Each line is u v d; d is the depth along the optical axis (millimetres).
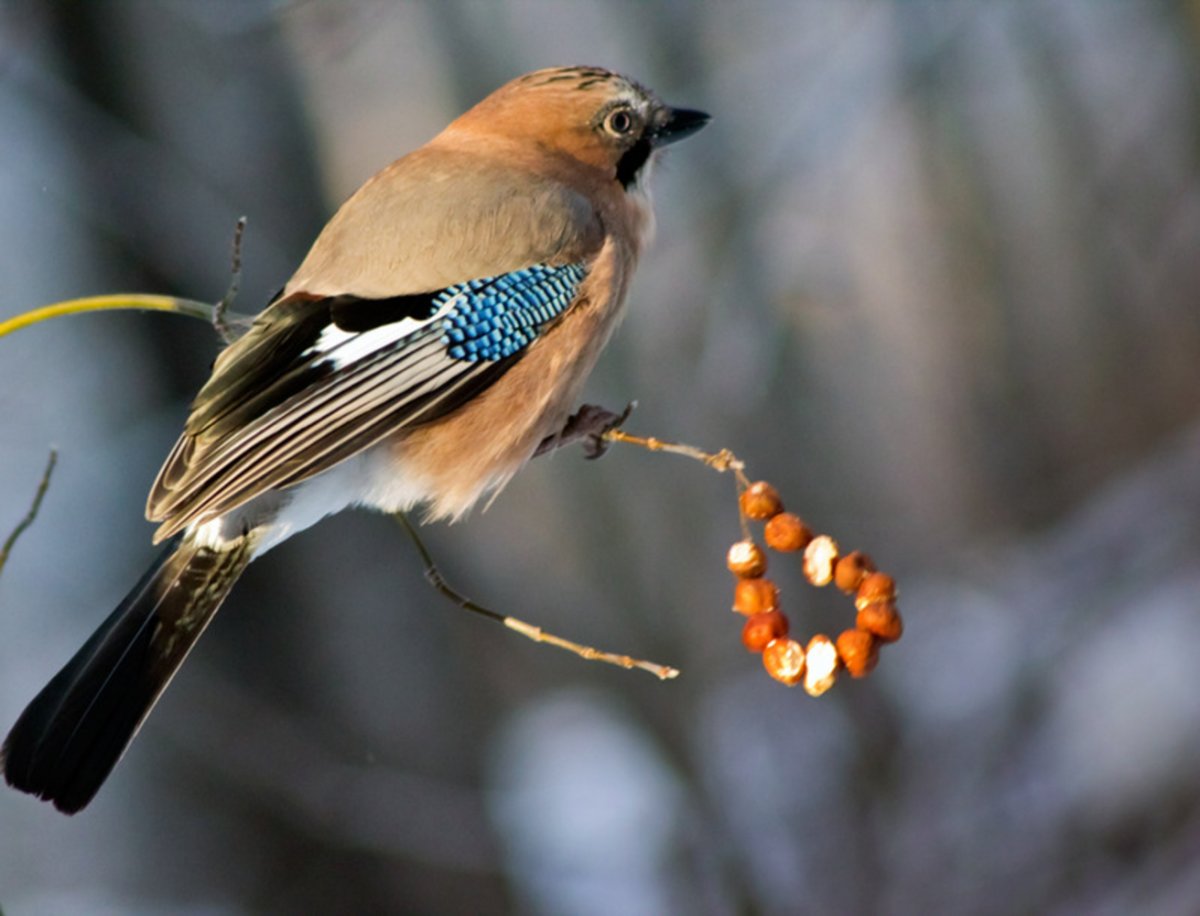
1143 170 12844
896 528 14945
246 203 10633
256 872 11148
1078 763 11391
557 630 12242
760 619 5629
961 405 15906
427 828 10938
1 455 11242
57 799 5570
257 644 10812
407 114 15492
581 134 7266
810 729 12289
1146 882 10703
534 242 6621
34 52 10477
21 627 11328
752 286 10227
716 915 11328
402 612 11195
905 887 11203
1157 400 15250
